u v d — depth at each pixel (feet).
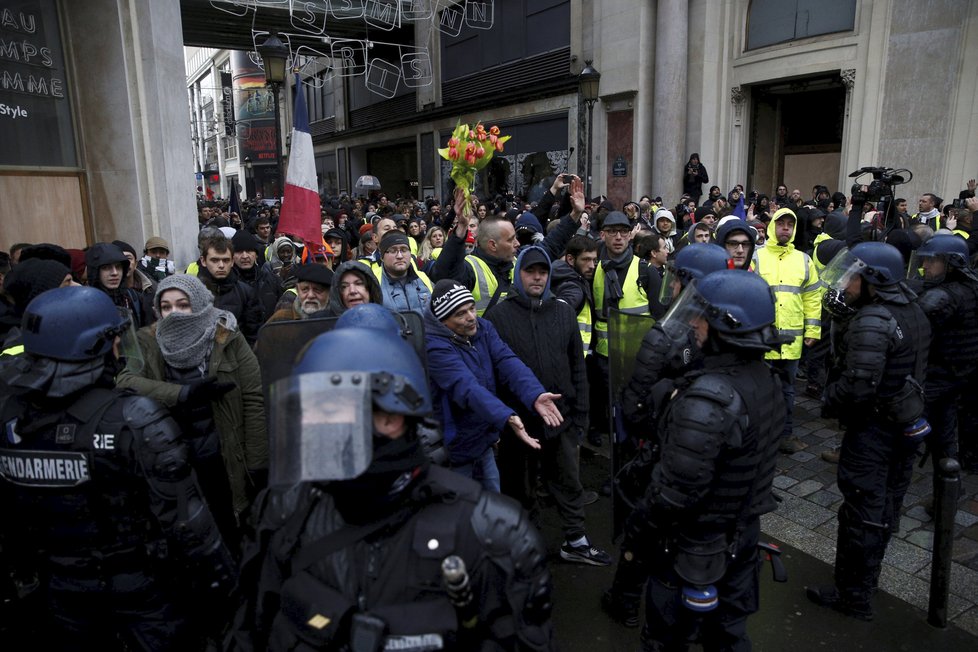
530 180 60.70
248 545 4.61
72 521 6.05
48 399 6.01
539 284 10.95
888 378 9.24
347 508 4.01
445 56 70.85
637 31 47.01
